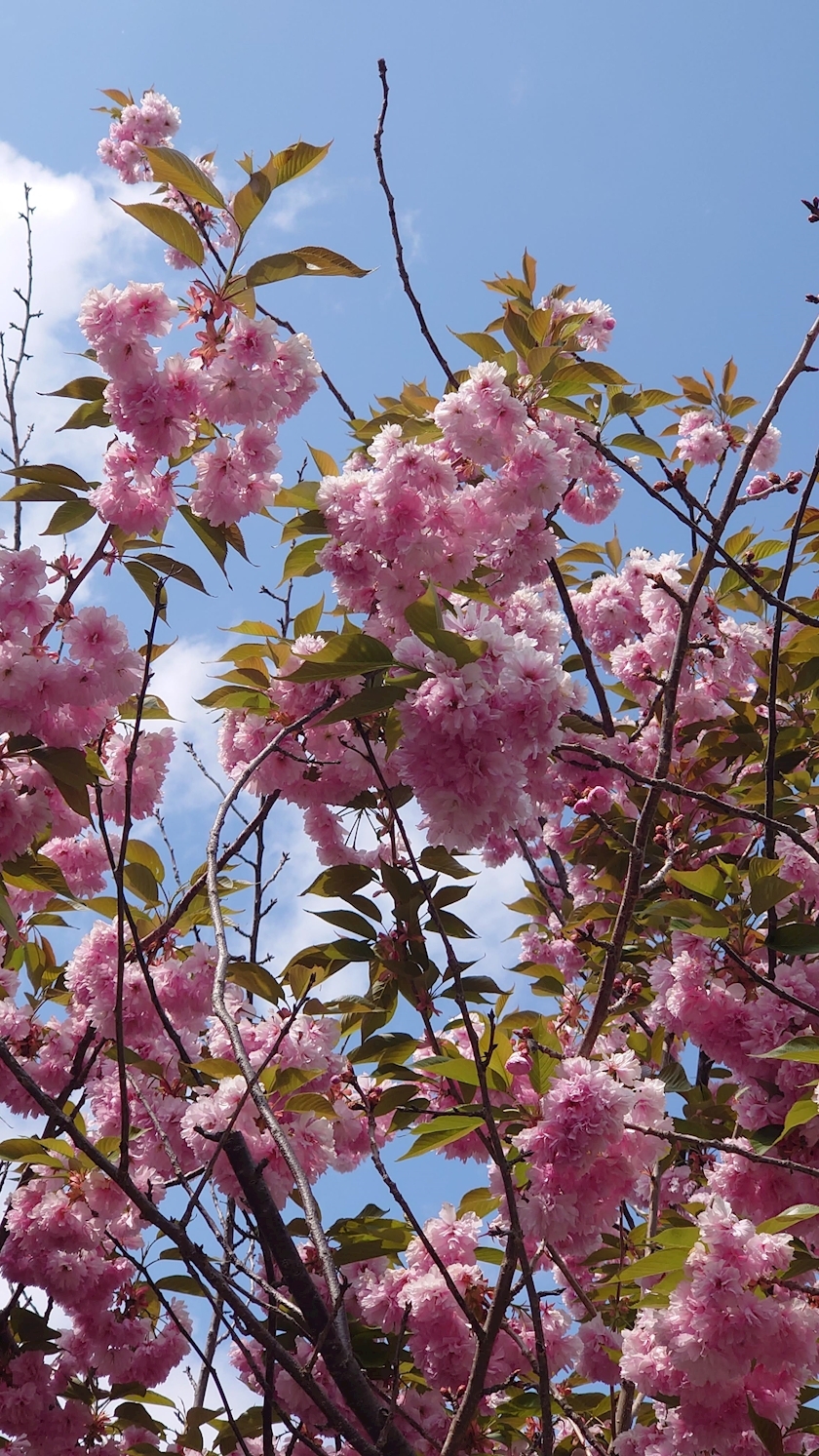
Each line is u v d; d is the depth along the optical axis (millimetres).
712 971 3705
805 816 4738
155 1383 4379
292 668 3783
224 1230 3053
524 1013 3592
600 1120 2789
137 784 4125
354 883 3684
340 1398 3545
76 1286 4016
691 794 3312
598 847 4680
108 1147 3953
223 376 3350
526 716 2701
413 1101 3746
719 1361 2820
